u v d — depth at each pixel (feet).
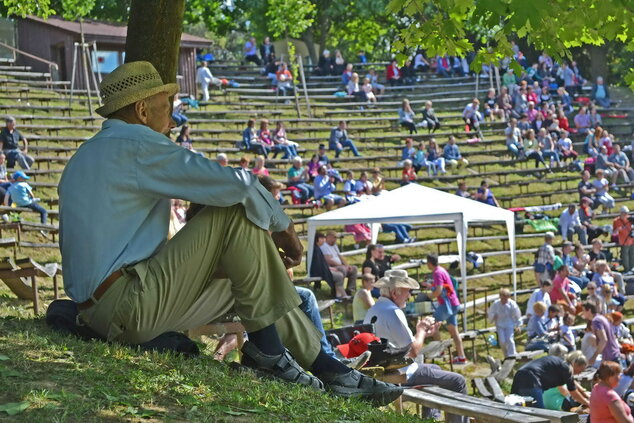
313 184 111.65
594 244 102.12
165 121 18.63
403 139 149.48
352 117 157.99
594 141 144.36
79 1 152.25
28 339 17.87
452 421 34.50
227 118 146.10
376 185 114.93
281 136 128.06
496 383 49.75
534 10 20.63
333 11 204.33
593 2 26.63
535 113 149.89
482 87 174.91
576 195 133.39
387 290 41.91
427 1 30.40
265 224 17.60
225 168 17.38
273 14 175.73
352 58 243.81
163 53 29.14
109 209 17.22
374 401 19.08
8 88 133.39
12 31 148.87
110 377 16.37
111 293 17.33
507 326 74.13
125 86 18.04
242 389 17.30
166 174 17.29
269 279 17.88
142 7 29.04
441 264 101.86
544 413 26.73
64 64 147.33
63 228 17.62
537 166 141.59
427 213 79.71
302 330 18.83
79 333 18.89
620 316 72.23
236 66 174.60
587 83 193.88
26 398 14.57
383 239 104.94
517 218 118.62
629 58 218.18
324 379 18.89
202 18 204.64
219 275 18.37
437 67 178.60
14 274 44.47
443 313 70.64
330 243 82.33
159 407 15.53
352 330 40.50
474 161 143.23
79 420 14.15
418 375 37.17
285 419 16.31
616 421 40.32
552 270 94.17
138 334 17.78
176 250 17.35
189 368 17.94
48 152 112.16
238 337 26.94
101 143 17.51
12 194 82.74
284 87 161.79
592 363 68.90
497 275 101.65
